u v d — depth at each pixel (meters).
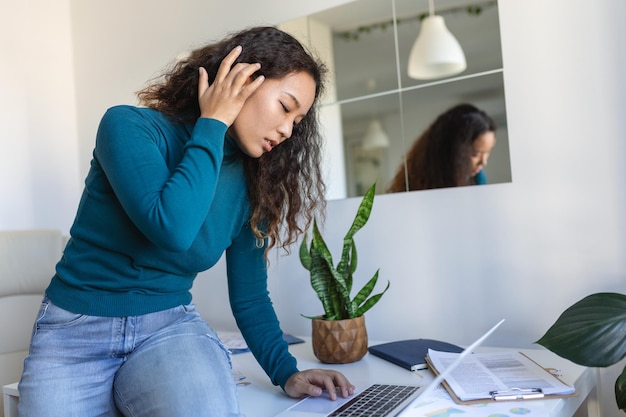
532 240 1.70
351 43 2.00
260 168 1.30
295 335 2.15
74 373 1.11
